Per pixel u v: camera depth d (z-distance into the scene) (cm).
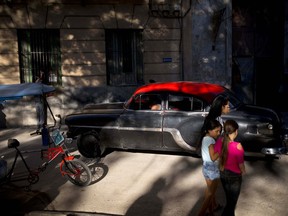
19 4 1178
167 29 1259
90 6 1212
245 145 661
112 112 773
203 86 732
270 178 613
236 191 404
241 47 1404
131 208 501
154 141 727
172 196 543
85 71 1236
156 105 730
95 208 504
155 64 1271
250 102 1437
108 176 645
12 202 534
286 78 1365
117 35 1268
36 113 1195
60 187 597
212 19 1160
